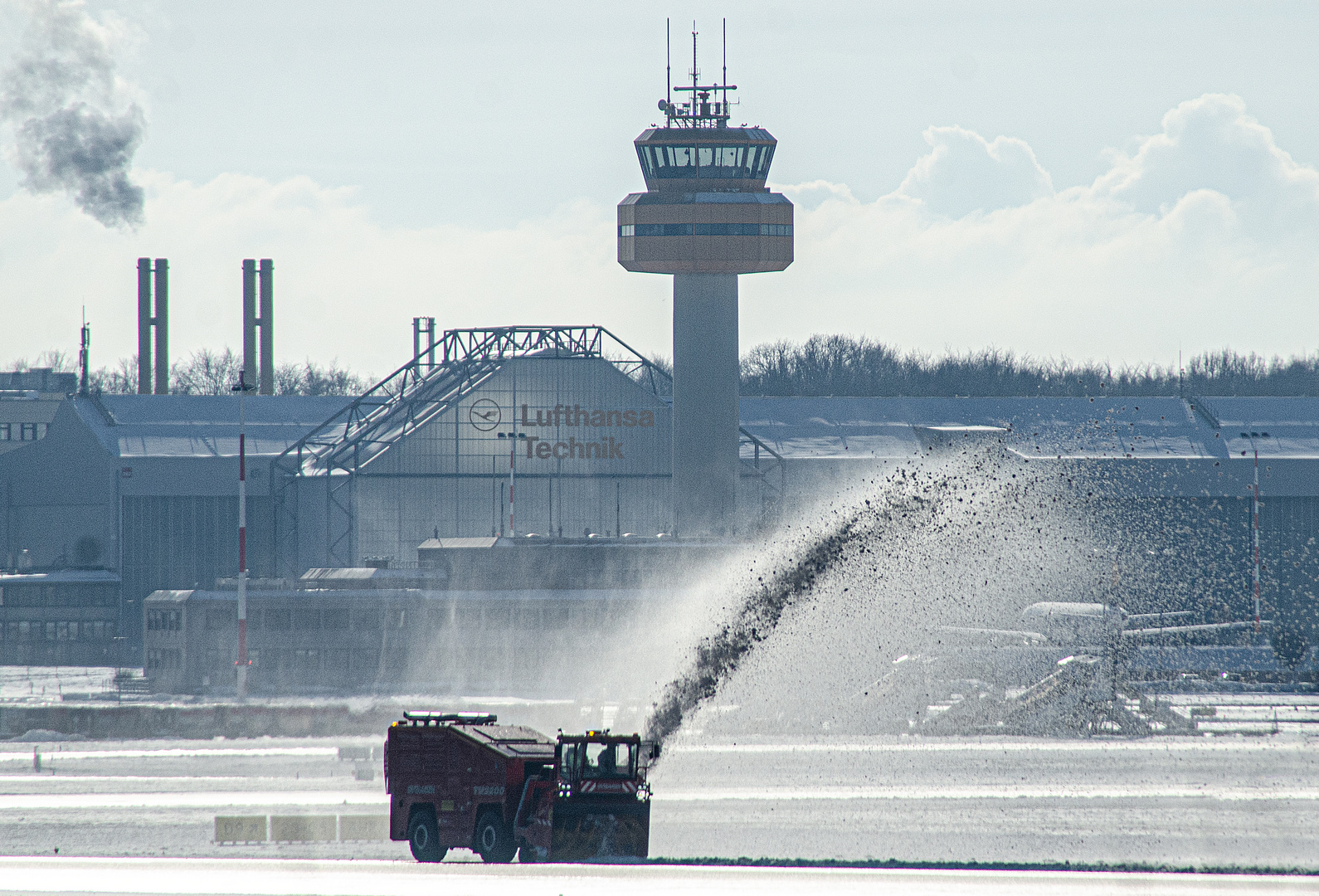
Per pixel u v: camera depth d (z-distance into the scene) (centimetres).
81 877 19088
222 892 17988
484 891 17825
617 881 18425
